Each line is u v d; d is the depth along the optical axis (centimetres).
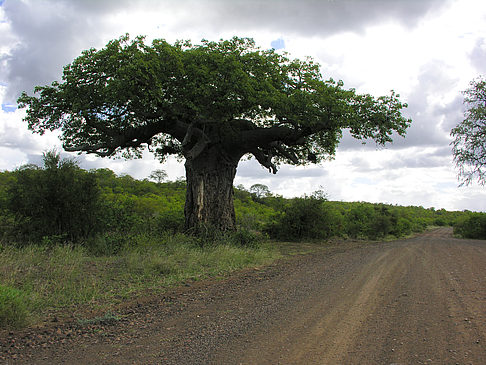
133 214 1534
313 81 1614
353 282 782
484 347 387
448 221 9188
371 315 525
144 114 1515
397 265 1011
